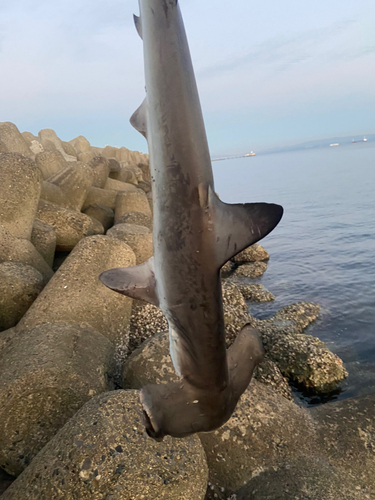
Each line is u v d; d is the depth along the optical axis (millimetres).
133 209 11219
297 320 7570
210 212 1423
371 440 3572
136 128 1647
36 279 5391
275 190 33906
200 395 1442
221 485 3350
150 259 1818
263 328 6617
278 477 3270
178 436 1411
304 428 3691
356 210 20188
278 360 5914
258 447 3477
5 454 3350
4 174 6312
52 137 23859
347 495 3066
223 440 3496
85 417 2887
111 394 3088
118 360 5039
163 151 1444
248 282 10781
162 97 1428
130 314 5555
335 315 8039
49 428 3473
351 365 6109
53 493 2508
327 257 12586
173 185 1438
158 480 2580
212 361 1444
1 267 5328
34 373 3500
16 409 3402
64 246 8109
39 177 6789
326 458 3451
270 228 1339
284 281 10602
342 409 3980
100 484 2510
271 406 3779
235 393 1537
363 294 9133
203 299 1447
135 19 1695
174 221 1455
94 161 13867
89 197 11898
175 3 1452
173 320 1513
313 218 19344
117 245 5711
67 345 4020
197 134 1433
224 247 1409
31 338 4102
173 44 1429
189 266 1446
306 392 5551
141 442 2729
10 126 13023
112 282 1784
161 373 3953
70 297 4977
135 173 22750
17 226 6336
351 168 49750
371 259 11852
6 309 5109
